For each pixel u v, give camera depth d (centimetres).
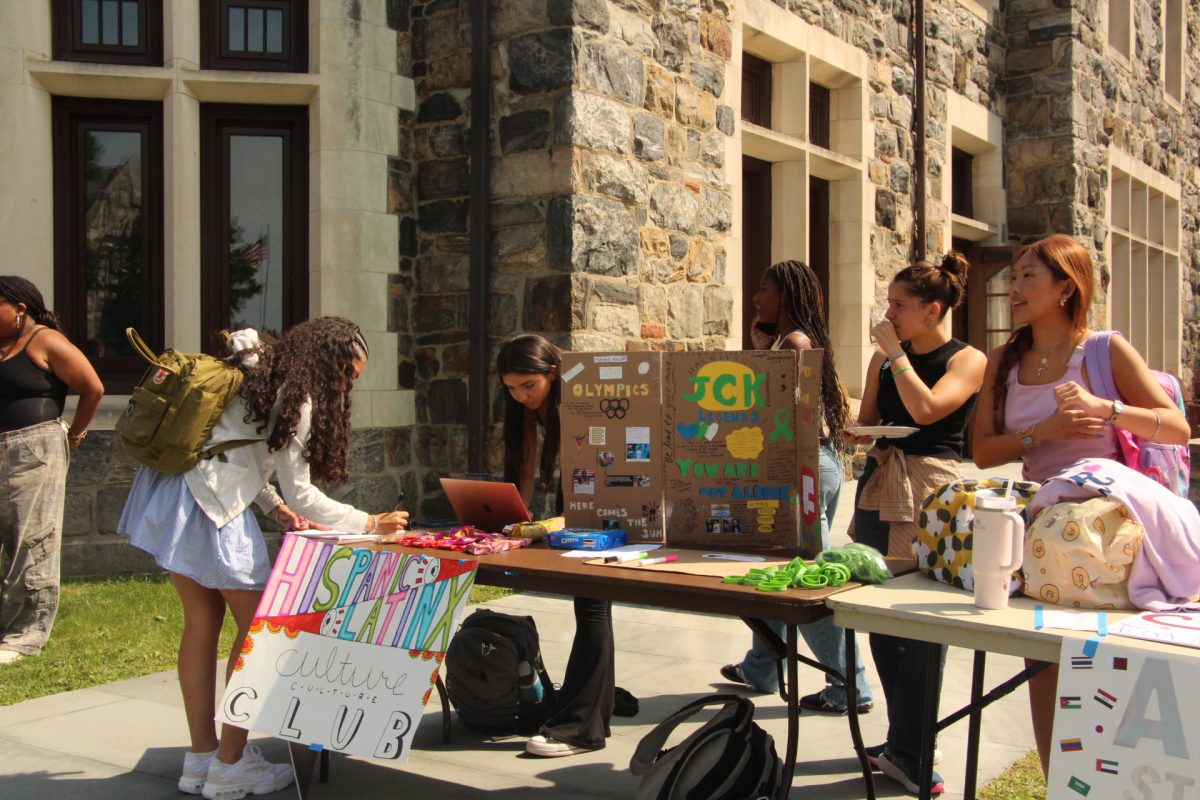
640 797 283
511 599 576
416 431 646
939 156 1020
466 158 626
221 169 630
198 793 319
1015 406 293
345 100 614
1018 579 248
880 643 337
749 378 309
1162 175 1474
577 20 584
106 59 607
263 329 637
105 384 618
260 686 298
